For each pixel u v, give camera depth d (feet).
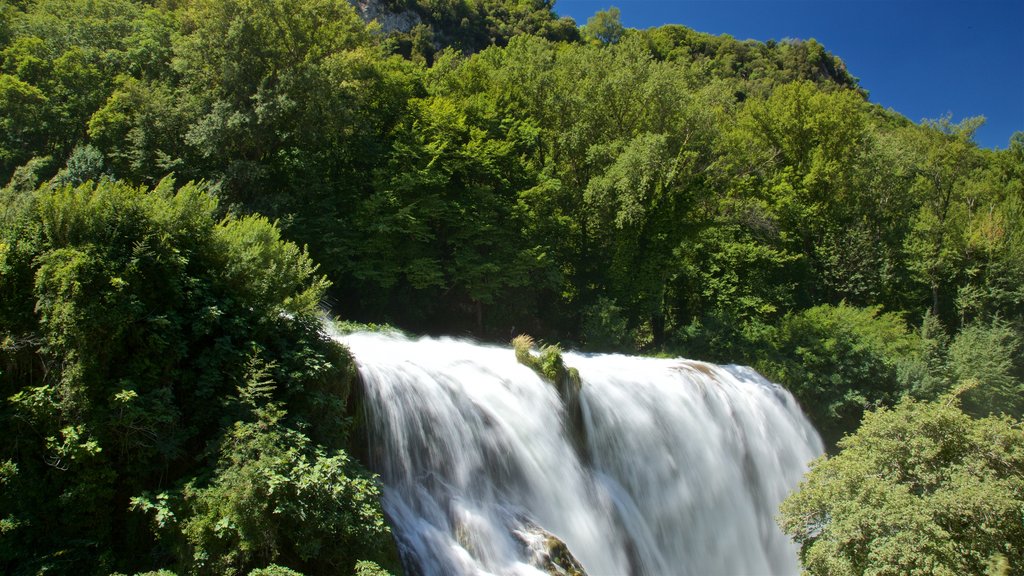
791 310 123.24
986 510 35.55
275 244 48.06
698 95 126.41
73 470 34.53
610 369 71.51
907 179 161.38
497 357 64.59
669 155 115.44
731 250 118.62
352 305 102.27
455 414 52.44
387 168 100.68
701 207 120.37
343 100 98.78
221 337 41.01
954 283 140.67
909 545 35.55
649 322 120.26
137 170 90.99
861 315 111.86
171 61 105.40
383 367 51.31
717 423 73.92
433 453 49.80
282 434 37.22
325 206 94.84
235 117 85.76
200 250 43.01
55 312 35.14
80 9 126.72
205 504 33.63
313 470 35.17
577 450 59.31
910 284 141.49
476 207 105.19
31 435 34.73
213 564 32.32
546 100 125.80
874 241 143.33
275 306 44.19
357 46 105.91
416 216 99.25
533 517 51.34
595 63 126.93
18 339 35.76
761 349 103.09
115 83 104.63
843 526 38.78
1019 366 119.85
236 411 38.45
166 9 144.66
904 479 41.19
